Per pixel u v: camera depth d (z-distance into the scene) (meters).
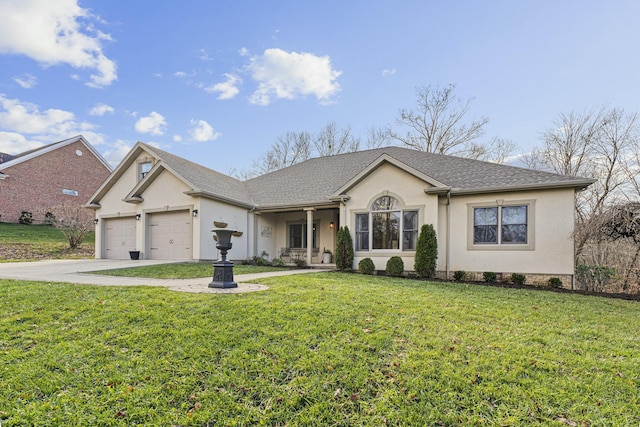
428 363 3.89
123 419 2.94
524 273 11.49
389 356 4.08
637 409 3.16
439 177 13.41
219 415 3.03
